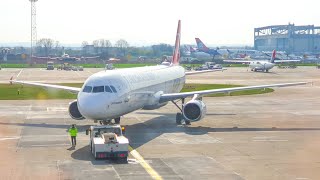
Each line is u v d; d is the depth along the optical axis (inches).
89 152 1642.5
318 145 1771.7
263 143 1812.3
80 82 5329.7
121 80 1948.8
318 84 5128.0
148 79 2258.9
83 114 1825.8
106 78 1894.7
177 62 3270.2
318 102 3383.4
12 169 1396.4
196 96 2315.5
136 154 1609.3
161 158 1545.3
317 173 1352.1
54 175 1325.0
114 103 1840.6
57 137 1937.7
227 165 1448.1
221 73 7401.6
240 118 2544.3
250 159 1534.2
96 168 1406.3
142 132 2066.9
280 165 1449.3
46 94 3924.7
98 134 1626.5
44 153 1626.5
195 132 2070.6
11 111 2819.9
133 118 2508.6
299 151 1663.4
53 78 6112.2
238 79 5989.2
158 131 2094.0
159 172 1359.5
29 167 1421.0
